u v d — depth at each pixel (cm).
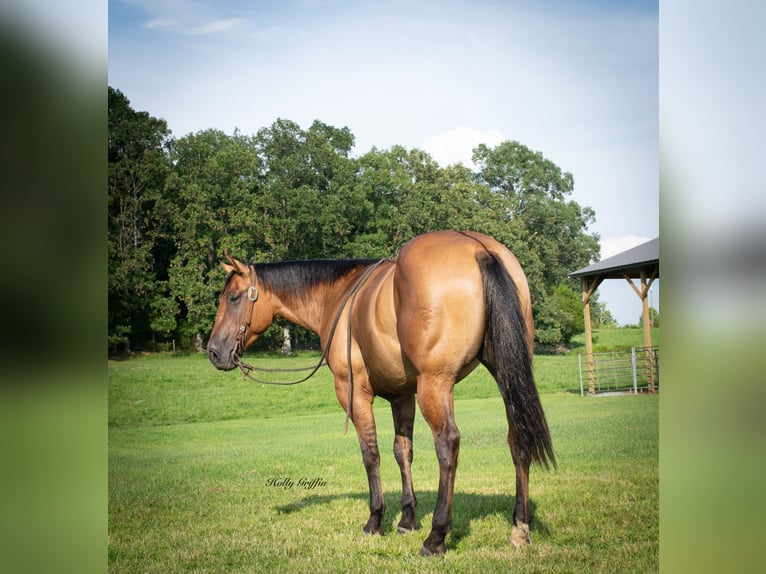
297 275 500
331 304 480
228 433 1194
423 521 470
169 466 838
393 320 383
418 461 821
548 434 335
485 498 557
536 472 712
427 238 372
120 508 614
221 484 712
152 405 1521
